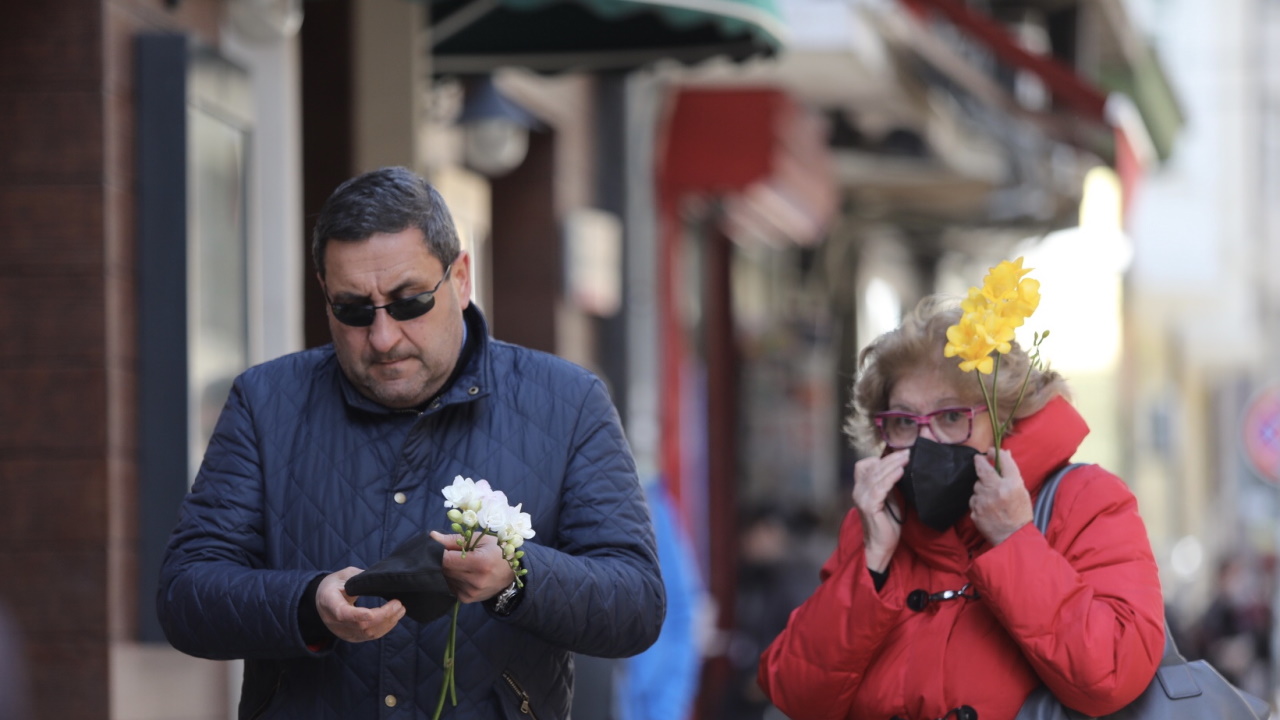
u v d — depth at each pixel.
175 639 6.16
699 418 26.61
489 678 6.19
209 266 10.14
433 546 5.66
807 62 21.86
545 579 5.91
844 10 20.81
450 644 5.96
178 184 9.66
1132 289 58.81
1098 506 6.70
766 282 31.77
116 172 9.48
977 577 6.46
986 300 6.54
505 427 6.37
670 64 13.88
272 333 11.40
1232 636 29.88
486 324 6.39
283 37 11.30
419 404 6.28
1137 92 31.80
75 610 9.27
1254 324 72.12
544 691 6.35
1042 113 24.16
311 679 6.19
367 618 5.66
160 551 9.54
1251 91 71.38
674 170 22.06
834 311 37.94
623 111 20.97
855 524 7.19
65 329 9.34
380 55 13.33
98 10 9.37
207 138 10.14
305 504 6.29
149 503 9.57
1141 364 65.31
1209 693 6.59
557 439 6.40
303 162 13.39
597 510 6.38
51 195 9.33
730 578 28.28
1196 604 44.53
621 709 11.16
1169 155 35.31
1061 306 49.28
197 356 9.86
